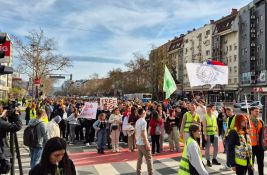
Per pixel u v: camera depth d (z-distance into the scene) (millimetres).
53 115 17484
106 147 15008
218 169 10055
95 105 15438
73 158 12289
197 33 89688
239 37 72625
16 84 121688
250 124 8070
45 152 3359
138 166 8766
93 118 15320
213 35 81312
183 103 13945
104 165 11039
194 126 5789
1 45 7988
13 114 8789
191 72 12008
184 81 96750
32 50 40375
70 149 14414
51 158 3361
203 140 10703
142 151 8516
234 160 7129
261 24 66250
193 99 12750
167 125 13656
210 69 12180
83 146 15281
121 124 15141
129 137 13695
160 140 13633
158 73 75438
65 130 17172
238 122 7207
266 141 8195
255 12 68188
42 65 41781
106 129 14234
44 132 7852
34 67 40750
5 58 8117
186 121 10617
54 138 3422
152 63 76875
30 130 7828
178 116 13641
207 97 81250
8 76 92500
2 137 6734
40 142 7812
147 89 85312
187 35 96188
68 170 3488
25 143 7879
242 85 70625
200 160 5621
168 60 77812
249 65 68438
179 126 13547
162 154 12977
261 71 64875
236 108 53031
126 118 13883
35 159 7809
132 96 78688
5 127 6699
